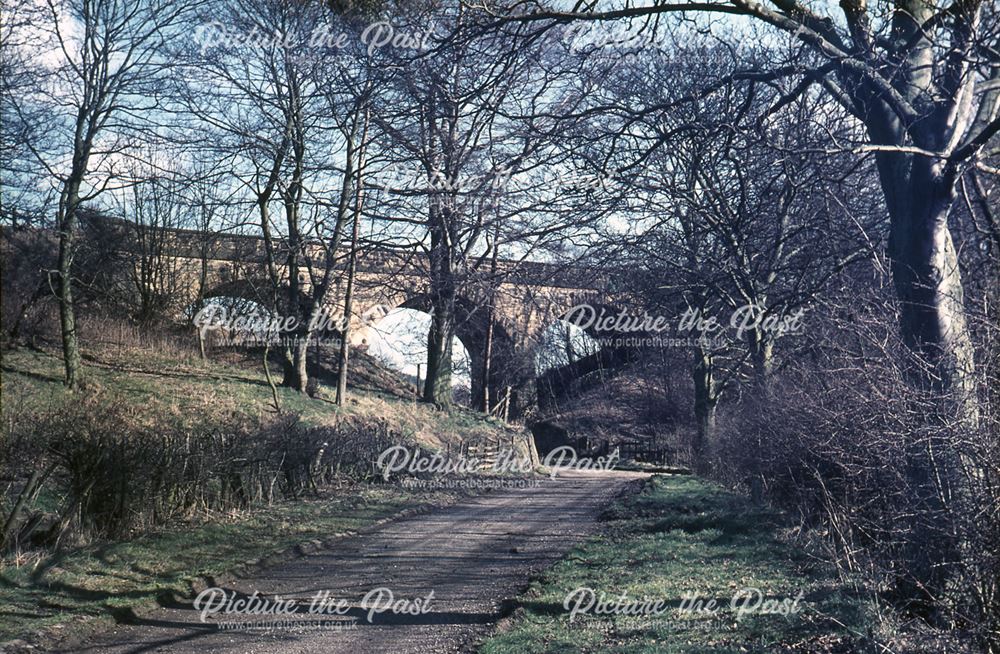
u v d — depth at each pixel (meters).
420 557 12.52
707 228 13.29
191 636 7.99
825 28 9.12
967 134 8.60
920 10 8.80
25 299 28.52
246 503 15.96
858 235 11.87
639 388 44.31
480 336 41.16
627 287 14.66
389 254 23.62
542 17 9.00
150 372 28.58
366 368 41.16
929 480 6.88
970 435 6.32
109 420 14.45
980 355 7.06
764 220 13.05
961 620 6.30
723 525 13.90
